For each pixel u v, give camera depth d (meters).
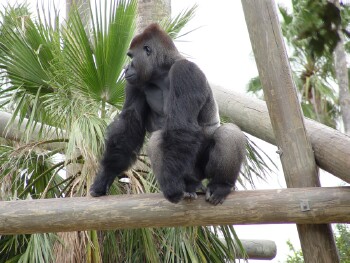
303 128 15.48
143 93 15.72
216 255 18.38
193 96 14.16
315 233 15.33
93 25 17.91
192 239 17.58
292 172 15.45
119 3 17.92
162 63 15.43
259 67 15.77
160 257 18.39
